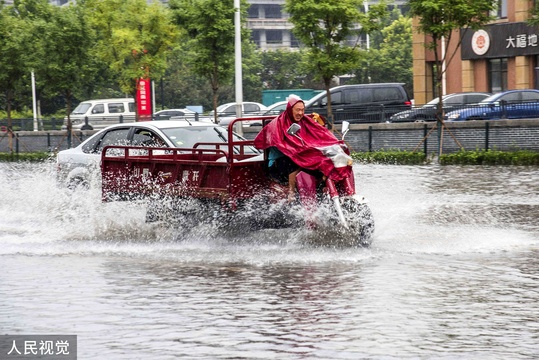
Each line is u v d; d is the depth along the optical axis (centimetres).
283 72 9962
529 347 820
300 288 1093
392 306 989
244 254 1352
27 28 5131
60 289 1109
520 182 2511
